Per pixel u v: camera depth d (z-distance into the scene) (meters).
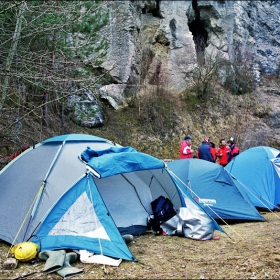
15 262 4.32
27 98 10.24
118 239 4.70
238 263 4.39
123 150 6.00
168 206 6.34
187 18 21.77
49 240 4.79
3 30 8.03
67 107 13.62
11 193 5.64
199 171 7.28
